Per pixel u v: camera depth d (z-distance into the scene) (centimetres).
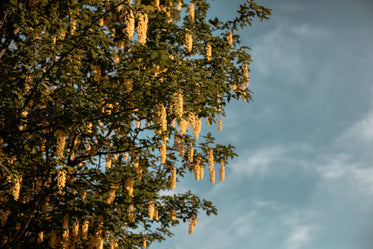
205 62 852
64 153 787
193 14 825
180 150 797
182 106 635
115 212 854
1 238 775
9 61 730
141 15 532
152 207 890
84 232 758
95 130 761
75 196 789
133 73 646
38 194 750
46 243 819
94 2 624
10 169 643
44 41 620
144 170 908
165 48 594
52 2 671
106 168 852
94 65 782
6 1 639
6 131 615
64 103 691
